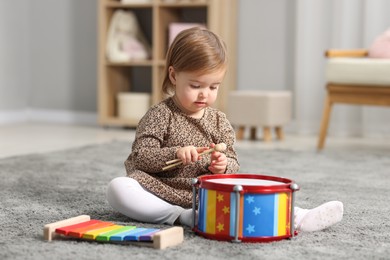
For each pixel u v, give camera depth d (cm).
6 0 493
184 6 449
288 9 443
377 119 420
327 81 339
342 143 383
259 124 392
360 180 240
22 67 513
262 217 138
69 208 177
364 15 416
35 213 169
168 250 132
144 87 482
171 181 160
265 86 452
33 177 231
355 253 134
